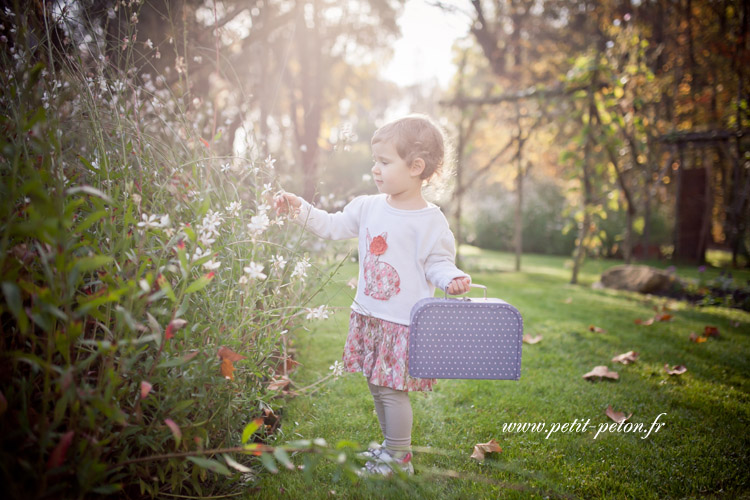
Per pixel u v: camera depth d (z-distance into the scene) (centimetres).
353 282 204
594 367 290
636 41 650
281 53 746
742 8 925
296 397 225
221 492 148
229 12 364
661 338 358
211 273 121
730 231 1045
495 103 701
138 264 127
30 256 117
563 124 708
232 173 201
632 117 636
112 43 215
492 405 232
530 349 325
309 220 196
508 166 841
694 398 244
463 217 1350
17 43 141
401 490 157
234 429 153
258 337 162
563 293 556
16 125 125
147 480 134
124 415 111
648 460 184
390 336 175
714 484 169
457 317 163
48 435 102
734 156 930
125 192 137
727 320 437
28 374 125
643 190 1045
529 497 156
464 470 173
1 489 99
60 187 111
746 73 912
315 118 714
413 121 182
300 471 165
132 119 176
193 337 143
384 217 185
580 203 676
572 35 1452
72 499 108
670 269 634
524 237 1244
